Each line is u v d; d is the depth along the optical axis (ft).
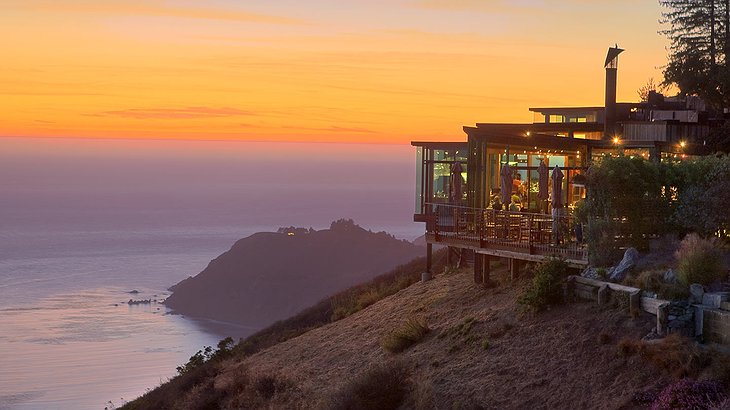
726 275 65.36
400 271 146.20
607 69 130.00
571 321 68.64
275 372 93.76
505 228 92.53
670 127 124.26
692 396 53.11
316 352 97.35
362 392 71.56
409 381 71.77
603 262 74.79
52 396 451.53
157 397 116.06
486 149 102.94
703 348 57.93
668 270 66.80
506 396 63.16
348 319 110.63
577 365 62.64
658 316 61.41
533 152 110.52
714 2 160.15
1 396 457.68
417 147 137.28
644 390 56.08
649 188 76.89
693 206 76.84
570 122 138.82
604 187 76.18
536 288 74.02
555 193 88.17
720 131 121.19
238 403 88.43
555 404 59.67
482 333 75.77
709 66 154.51
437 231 107.96
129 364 580.71
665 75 160.25
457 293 95.71
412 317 93.56
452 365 72.08
